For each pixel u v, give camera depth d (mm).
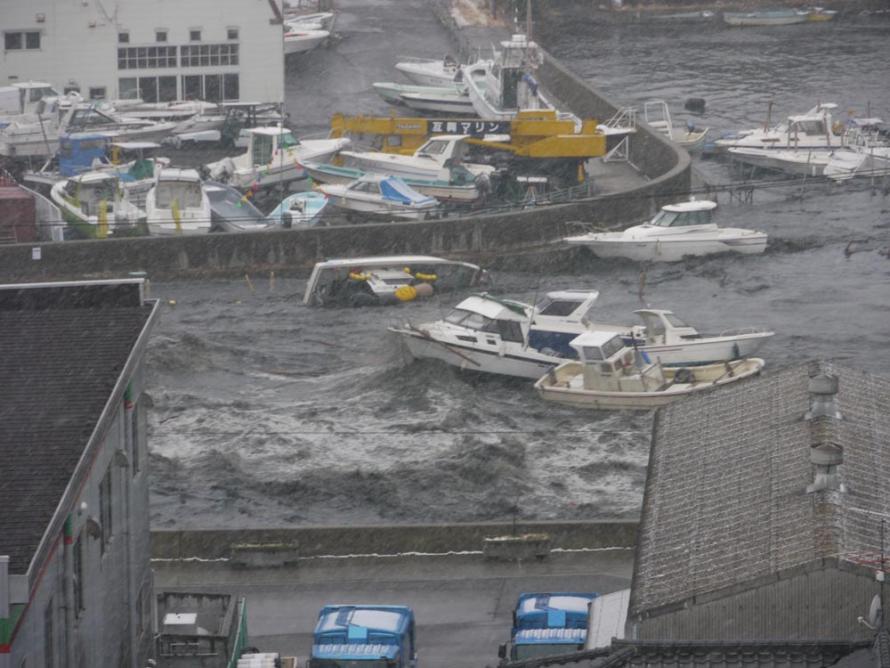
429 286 166500
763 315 158250
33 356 72062
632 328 139125
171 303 162250
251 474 116812
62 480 61469
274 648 81000
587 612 70188
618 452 120125
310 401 133000
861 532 60094
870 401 75438
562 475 116125
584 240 178750
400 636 69500
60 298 76875
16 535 57656
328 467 118062
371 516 110125
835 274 172625
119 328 74875
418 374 136125
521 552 90688
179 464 118500
